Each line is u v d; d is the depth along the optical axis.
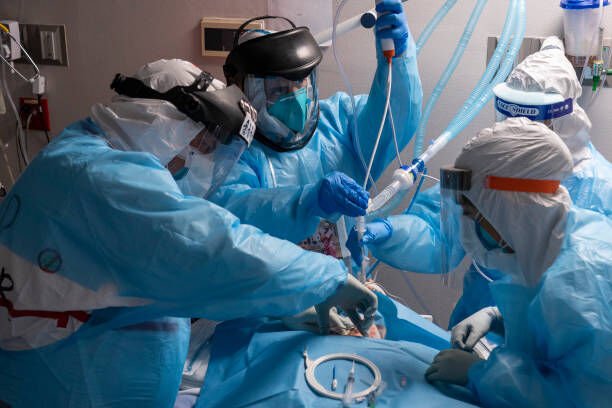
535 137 1.39
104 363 1.51
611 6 2.26
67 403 1.50
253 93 1.96
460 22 2.45
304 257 1.48
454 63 2.17
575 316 1.33
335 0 2.51
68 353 1.49
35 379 1.51
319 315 1.72
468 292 1.97
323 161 2.20
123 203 1.40
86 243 1.44
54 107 2.81
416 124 2.20
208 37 2.58
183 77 1.56
